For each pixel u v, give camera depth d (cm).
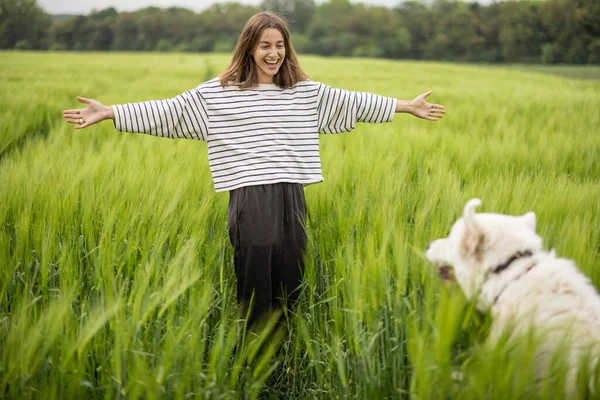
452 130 891
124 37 9369
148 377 207
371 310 245
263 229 291
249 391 240
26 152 604
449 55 6662
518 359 182
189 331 238
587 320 203
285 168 297
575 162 575
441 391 190
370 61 4712
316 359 277
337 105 318
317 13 8894
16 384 212
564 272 216
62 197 367
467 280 223
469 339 230
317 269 336
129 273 300
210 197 393
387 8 8238
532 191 381
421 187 395
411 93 1645
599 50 5169
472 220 215
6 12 9250
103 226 325
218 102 302
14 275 303
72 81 2178
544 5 5581
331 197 376
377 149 571
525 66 5009
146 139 752
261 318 301
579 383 184
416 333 195
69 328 237
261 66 299
